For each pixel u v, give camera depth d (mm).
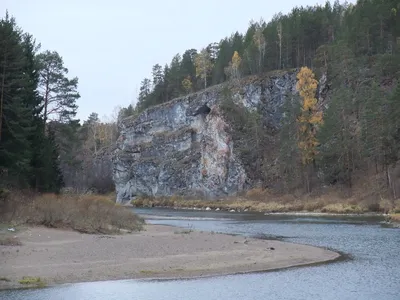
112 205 37125
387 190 58312
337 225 39844
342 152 68938
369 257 21625
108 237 26969
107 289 14695
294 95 86188
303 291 14484
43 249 21234
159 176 106125
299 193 73000
